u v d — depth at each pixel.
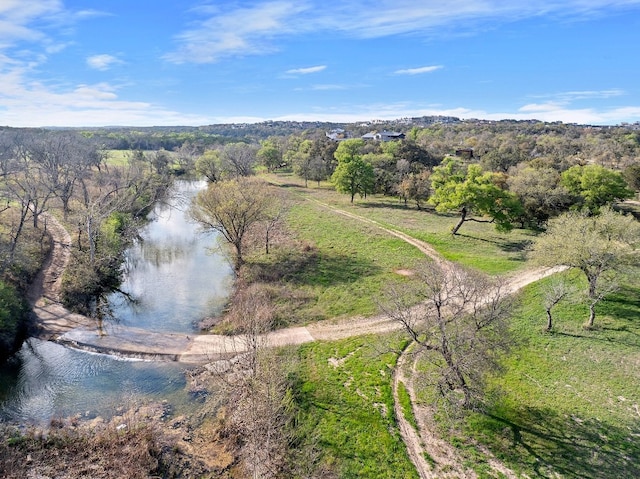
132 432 20.45
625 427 19.97
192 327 32.47
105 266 41.34
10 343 28.27
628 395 22.25
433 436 20.02
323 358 26.81
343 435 20.11
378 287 37.97
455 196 50.69
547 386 23.25
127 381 25.30
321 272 41.94
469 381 22.47
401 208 72.25
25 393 23.92
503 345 20.23
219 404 23.02
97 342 29.56
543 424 20.36
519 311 31.70
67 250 44.06
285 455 18.78
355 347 28.09
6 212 51.31
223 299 37.91
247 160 88.25
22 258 36.88
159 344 29.53
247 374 24.20
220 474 18.50
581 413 21.03
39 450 19.22
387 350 24.31
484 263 42.44
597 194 52.25
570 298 32.25
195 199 57.53
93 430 20.89
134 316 34.34
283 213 56.84
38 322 31.62
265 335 27.48
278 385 22.61
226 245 53.03
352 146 92.00
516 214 50.31
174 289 40.38
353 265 43.75
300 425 20.94
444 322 20.94
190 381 25.38
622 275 32.53
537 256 32.88
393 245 49.69
